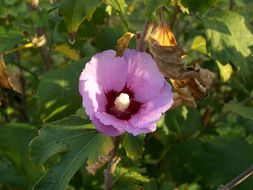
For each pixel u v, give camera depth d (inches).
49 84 12.7
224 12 13.4
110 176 11.2
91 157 10.4
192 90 10.2
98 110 9.8
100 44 14.4
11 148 13.1
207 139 16.8
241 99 16.8
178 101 10.5
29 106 16.3
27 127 13.2
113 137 10.6
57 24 13.9
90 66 9.8
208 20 13.2
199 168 14.5
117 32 14.4
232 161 14.3
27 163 12.9
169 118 15.0
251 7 18.1
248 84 13.4
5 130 13.2
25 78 17.7
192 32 16.6
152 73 9.9
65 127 10.8
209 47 13.1
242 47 13.2
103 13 14.1
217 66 14.5
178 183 15.5
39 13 12.8
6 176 14.0
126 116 10.0
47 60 14.8
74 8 11.5
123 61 10.0
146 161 15.5
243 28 13.4
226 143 14.6
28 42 13.7
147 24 10.0
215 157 14.4
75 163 10.4
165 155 15.5
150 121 9.7
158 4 9.5
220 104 17.4
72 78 12.8
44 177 10.5
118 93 10.2
